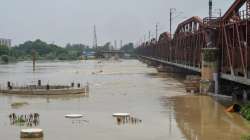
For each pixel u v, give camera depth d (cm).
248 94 9188
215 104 9356
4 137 6181
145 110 8650
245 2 8425
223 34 10000
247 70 7688
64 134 6356
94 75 19975
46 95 11431
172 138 6088
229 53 9212
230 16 9388
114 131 6581
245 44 7812
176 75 19775
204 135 6266
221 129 6694
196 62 12875
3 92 11900
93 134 6350
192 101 9912
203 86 10994
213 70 10681
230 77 9019
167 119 7594
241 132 6462
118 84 14762
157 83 15138
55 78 17850
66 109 8869
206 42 10975
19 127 6925
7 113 8375
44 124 7175
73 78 17850
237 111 8300
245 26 8019
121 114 8006
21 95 11450
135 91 12362
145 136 6216
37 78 17850
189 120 7481
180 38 16675
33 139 6050
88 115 8081
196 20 13088
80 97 11000
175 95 11181
